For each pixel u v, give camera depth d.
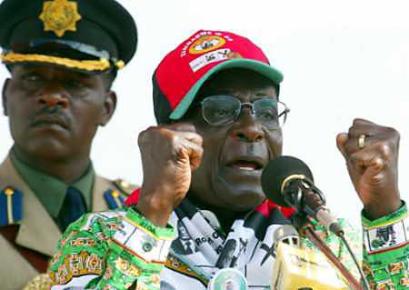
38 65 8.47
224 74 6.06
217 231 6.00
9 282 7.97
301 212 5.16
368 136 5.71
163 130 5.43
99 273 5.59
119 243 5.34
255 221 6.03
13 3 8.68
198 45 6.25
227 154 5.95
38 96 8.43
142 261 5.32
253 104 6.00
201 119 6.07
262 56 6.29
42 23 8.66
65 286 5.64
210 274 5.77
